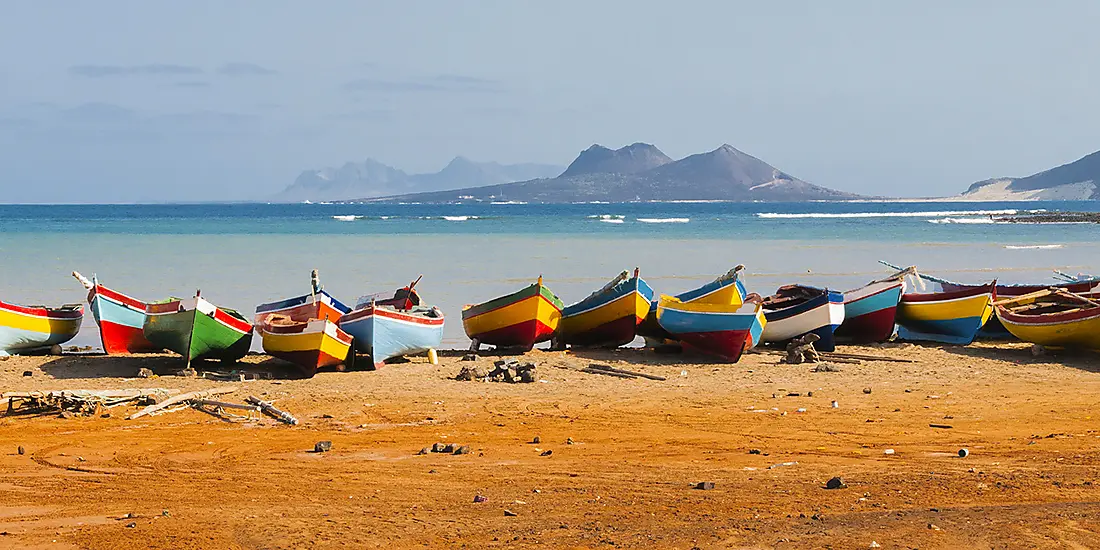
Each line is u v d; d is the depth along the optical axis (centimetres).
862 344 2477
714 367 2105
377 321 2055
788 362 2158
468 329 2367
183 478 1227
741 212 16775
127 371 2038
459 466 1274
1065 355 2227
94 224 8894
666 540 945
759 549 909
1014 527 952
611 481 1192
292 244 5622
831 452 1339
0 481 1214
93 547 958
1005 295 2673
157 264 4166
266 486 1187
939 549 895
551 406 1675
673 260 4638
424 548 945
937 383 1886
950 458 1291
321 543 964
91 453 1357
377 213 16025
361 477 1225
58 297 3055
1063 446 1343
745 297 2514
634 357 2245
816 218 11831
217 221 9944
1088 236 7006
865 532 946
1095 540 914
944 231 7762
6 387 1856
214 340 2045
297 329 1980
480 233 7144
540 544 945
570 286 3534
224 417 1579
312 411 1638
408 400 1727
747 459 1305
